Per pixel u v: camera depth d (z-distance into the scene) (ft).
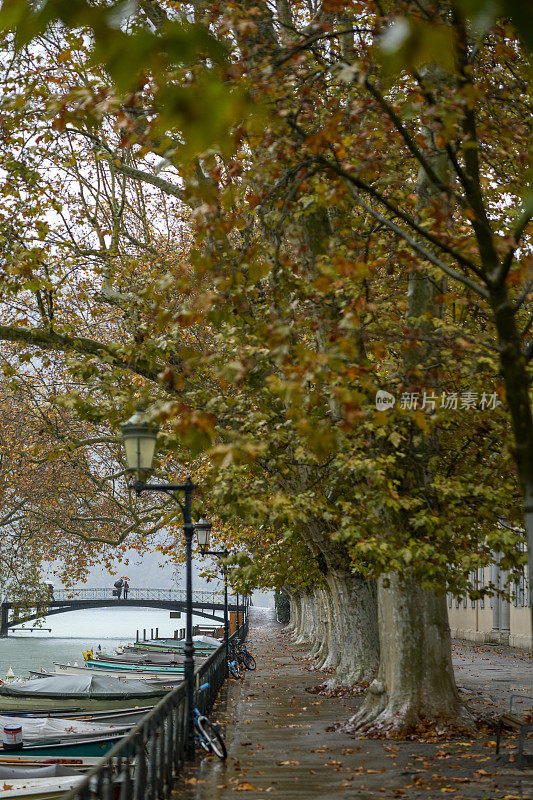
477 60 37.37
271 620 338.75
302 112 30.71
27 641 351.46
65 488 140.87
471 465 49.21
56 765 57.88
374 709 55.57
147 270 83.25
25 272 54.65
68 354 62.69
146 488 51.37
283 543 72.38
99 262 76.13
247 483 50.72
